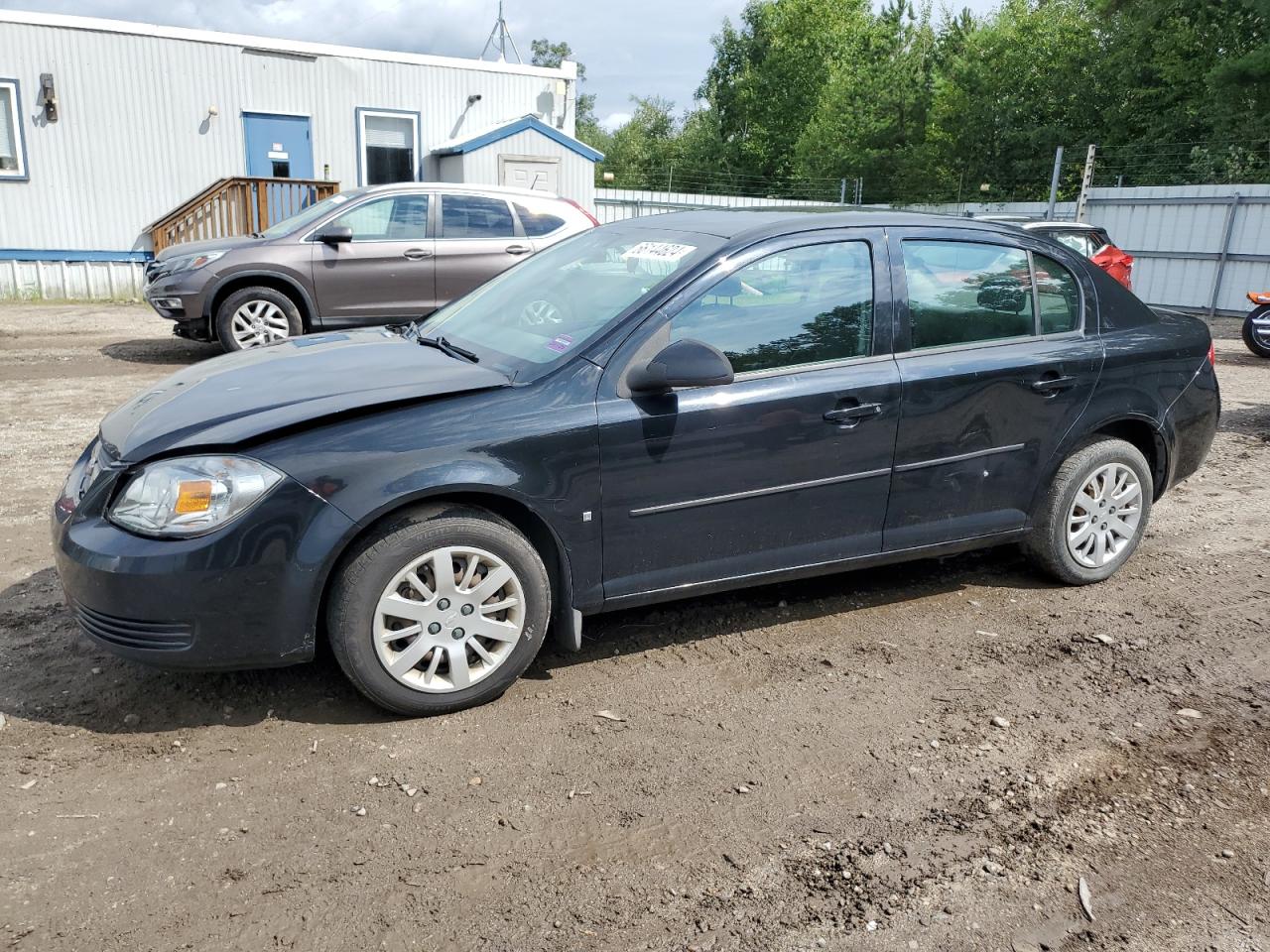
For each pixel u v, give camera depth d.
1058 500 4.43
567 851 2.68
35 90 14.93
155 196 16.05
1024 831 2.82
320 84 16.94
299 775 2.99
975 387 4.07
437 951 2.31
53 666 3.61
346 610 3.13
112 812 2.79
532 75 18.83
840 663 3.83
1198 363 4.74
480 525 3.25
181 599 2.98
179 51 15.73
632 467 3.46
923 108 35.25
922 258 4.07
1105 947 2.38
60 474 5.99
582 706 3.46
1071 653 3.97
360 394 3.28
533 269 4.47
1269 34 24.81
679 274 3.64
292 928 2.37
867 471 3.91
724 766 3.11
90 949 2.28
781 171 50.31
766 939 2.38
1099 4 28.53
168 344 11.41
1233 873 2.66
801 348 3.78
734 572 3.77
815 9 48.69
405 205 9.95
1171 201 18.55
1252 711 3.54
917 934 2.40
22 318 13.54
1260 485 6.54
